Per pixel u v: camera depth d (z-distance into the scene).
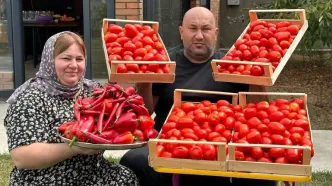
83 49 2.66
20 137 2.46
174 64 2.62
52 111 2.58
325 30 5.50
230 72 2.66
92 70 7.02
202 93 3.10
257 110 2.59
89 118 2.38
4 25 6.99
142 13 6.96
